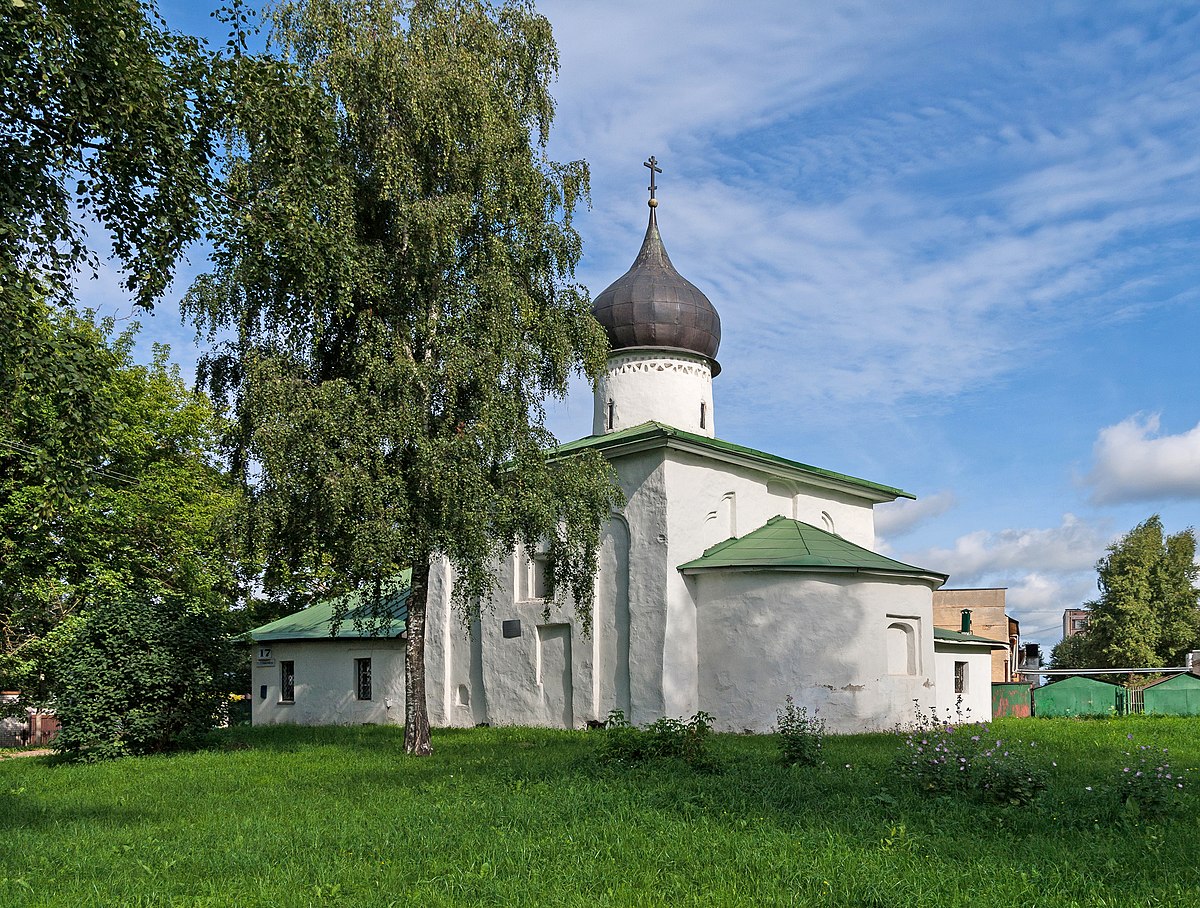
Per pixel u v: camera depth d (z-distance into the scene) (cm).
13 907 836
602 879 878
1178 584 6109
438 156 2002
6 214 1164
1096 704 3703
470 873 898
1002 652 6294
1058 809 1113
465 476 1842
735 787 1281
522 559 2956
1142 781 1134
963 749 1372
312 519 1866
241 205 1430
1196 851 935
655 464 2616
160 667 2211
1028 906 774
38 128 1224
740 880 863
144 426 3262
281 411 1809
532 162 2128
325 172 1568
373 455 1816
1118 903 780
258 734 2812
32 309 1223
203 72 1330
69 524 2762
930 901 782
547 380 2097
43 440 1291
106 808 1417
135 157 1264
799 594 2467
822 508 3159
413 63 1944
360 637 3303
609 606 2688
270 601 4731
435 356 1959
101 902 845
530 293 2114
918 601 2622
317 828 1145
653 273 3216
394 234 2011
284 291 1873
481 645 3033
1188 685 3647
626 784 1341
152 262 1326
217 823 1225
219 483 3466
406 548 1853
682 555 2597
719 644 2545
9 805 1459
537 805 1212
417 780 1583
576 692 2723
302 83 1466
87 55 1203
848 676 2434
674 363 3178
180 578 3288
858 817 1101
